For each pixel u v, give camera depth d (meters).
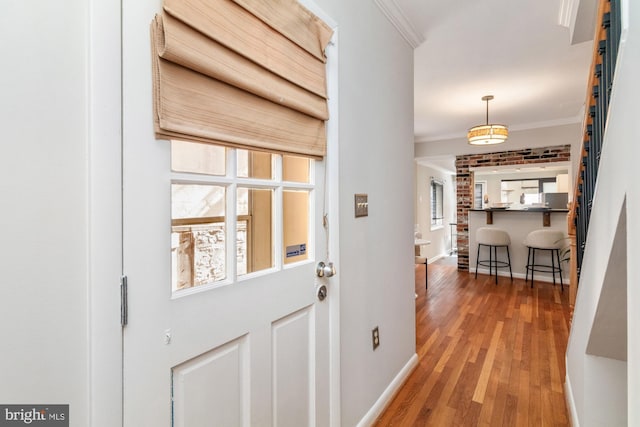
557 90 3.62
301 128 1.17
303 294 1.22
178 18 0.75
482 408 1.81
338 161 1.40
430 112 4.47
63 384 0.63
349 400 1.54
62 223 0.63
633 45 0.79
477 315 3.34
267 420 1.06
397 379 2.02
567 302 3.73
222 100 0.88
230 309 0.94
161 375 0.77
